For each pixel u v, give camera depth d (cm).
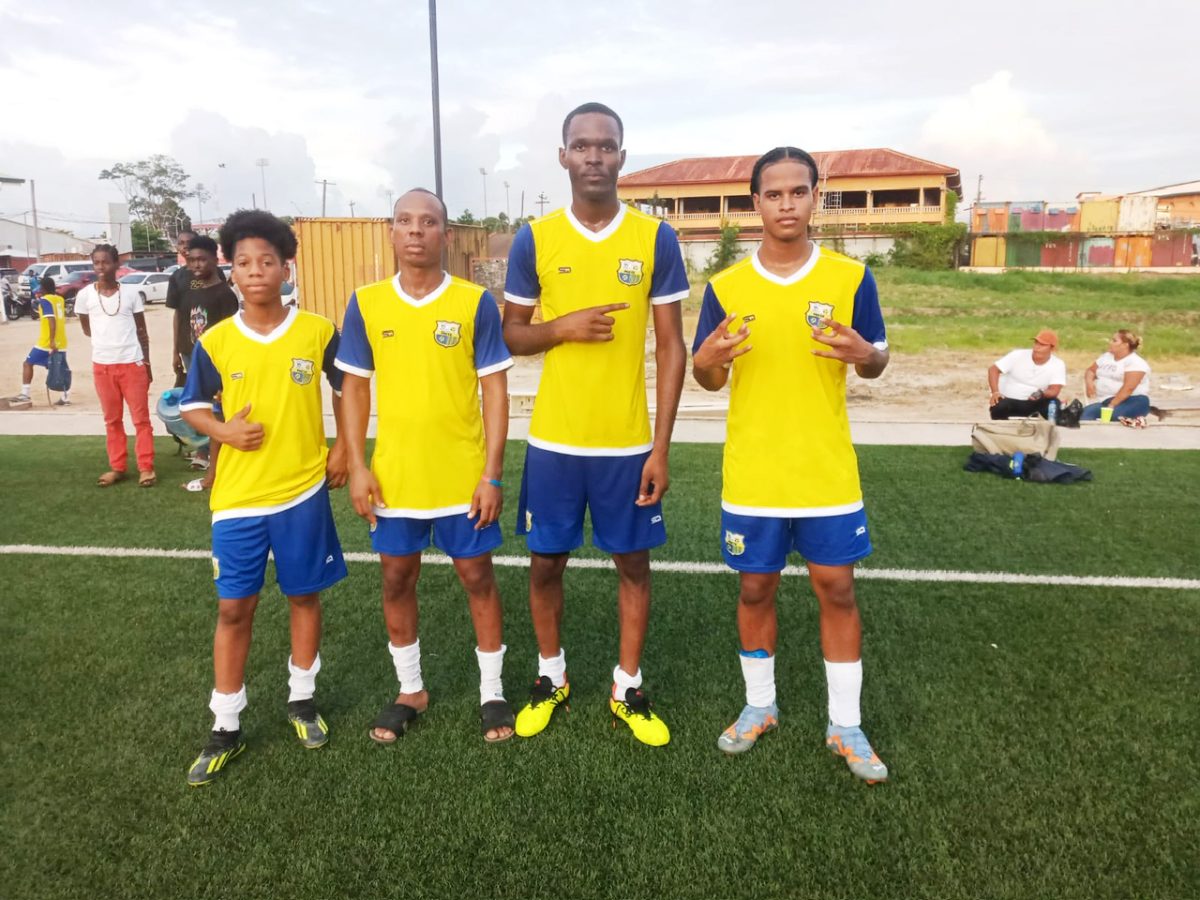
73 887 229
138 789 272
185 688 338
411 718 313
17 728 307
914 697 325
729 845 244
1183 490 622
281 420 288
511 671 357
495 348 298
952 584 439
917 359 1450
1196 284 2847
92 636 384
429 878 232
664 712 320
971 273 3356
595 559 488
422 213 279
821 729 306
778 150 266
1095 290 2759
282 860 240
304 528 294
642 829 251
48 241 6366
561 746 297
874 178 4744
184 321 666
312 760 290
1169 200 4822
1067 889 224
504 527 551
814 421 272
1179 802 259
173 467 722
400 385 289
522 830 252
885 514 566
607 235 285
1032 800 261
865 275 272
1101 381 899
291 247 295
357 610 416
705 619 404
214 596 432
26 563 480
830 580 278
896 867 234
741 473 280
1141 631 381
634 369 292
